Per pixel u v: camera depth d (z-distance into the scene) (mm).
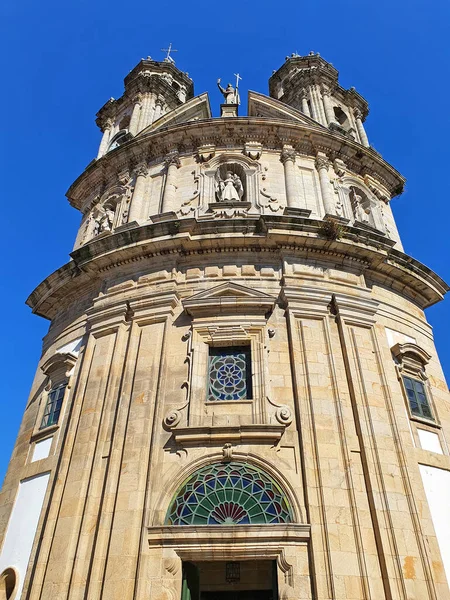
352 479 12156
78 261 17938
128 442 12961
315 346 14383
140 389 13883
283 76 30953
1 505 15258
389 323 16531
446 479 14148
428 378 16453
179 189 19531
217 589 13719
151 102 27562
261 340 14398
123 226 18641
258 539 11125
